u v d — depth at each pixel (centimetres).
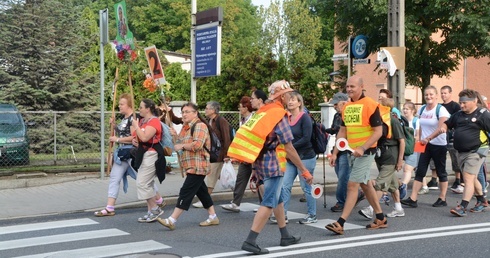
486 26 2028
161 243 714
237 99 3050
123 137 909
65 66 2222
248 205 1016
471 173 884
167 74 3550
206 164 792
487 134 884
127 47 1068
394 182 871
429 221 843
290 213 930
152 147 829
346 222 841
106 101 2519
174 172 1377
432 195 1122
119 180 922
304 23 5512
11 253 675
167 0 5675
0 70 2130
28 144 1405
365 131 728
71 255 656
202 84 3209
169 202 1036
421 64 2322
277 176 639
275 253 649
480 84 3703
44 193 1110
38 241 736
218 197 1078
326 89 2473
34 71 2177
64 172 1312
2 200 1041
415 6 2184
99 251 673
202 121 795
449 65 2386
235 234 766
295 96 824
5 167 1355
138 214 930
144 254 654
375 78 3641
